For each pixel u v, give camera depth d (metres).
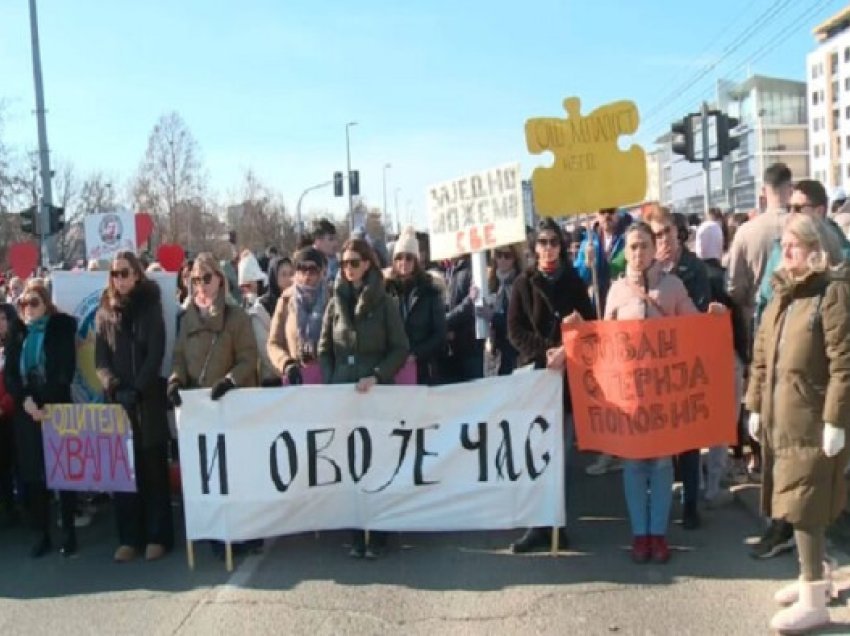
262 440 5.84
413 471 5.88
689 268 6.33
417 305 6.43
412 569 5.61
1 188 38.28
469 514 5.86
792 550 5.50
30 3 21.81
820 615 4.41
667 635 4.50
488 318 7.49
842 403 4.22
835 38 101.50
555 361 5.73
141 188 40.12
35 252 13.51
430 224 7.76
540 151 6.26
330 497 5.93
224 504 5.80
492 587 5.24
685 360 5.52
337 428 5.89
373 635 4.66
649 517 5.56
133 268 6.11
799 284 4.38
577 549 5.82
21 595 5.54
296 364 6.42
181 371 6.11
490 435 5.83
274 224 49.41
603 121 6.21
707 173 14.06
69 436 6.18
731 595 4.95
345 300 6.00
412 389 5.86
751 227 6.59
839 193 11.02
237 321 6.16
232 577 5.62
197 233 41.34
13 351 6.32
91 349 6.99
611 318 5.77
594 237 8.02
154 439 6.04
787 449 4.43
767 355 4.61
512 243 7.18
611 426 5.57
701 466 6.87
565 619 4.75
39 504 6.32
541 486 5.78
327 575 5.57
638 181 6.18
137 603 5.28
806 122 106.44
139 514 6.17
